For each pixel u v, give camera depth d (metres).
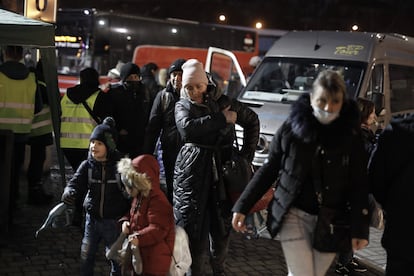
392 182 3.74
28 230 6.40
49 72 6.40
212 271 5.42
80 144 6.46
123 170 3.98
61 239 6.17
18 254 5.68
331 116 3.40
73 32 18.42
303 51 9.09
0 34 5.63
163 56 21.28
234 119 4.55
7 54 6.78
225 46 24.12
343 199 3.55
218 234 4.69
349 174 3.51
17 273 5.22
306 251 3.58
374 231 7.43
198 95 4.51
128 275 4.57
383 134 3.78
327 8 34.91
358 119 3.48
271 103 8.56
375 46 8.71
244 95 9.02
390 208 3.71
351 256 5.62
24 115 6.78
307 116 3.44
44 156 7.41
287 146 3.54
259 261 5.91
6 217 6.16
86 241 4.66
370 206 3.74
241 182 4.52
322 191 3.51
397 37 9.45
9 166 6.11
